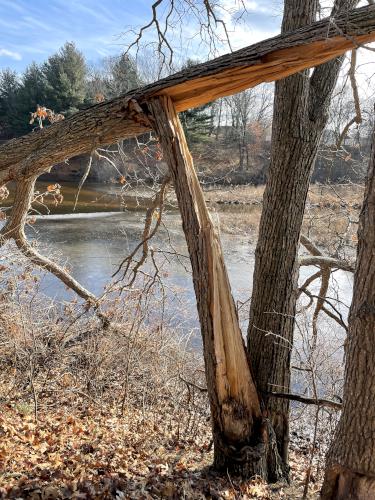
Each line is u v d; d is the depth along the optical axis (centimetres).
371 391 299
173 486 408
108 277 1319
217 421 437
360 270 303
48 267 794
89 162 483
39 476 381
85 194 2873
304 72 429
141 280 976
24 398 621
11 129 3697
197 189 419
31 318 697
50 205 2609
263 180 2170
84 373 738
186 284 1144
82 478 392
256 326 483
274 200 464
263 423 443
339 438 321
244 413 433
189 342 843
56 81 2859
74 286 820
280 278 472
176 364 729
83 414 620
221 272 414
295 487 479
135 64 789
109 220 2241
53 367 717
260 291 480
